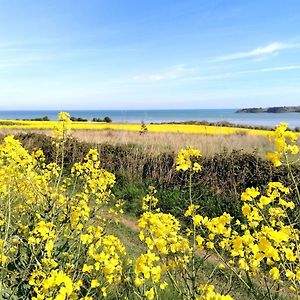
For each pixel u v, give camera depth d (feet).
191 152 12.76
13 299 11.52
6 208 14.10
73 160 37.09
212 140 46.68
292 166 27.86
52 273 8.84
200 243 10.68
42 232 11.68
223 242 10.79
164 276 15.56
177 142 43.70
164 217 10.84
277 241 8.27
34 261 13.07
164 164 34.73
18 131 68.74
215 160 32.12
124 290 12.72
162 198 29.68
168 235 10.75
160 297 13.52
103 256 10.95
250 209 9.37
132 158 36.45
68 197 16.25
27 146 45.75
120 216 28.07
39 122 110.93
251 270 11.21
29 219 15.75
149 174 34.19
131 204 29.84
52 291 8.73
